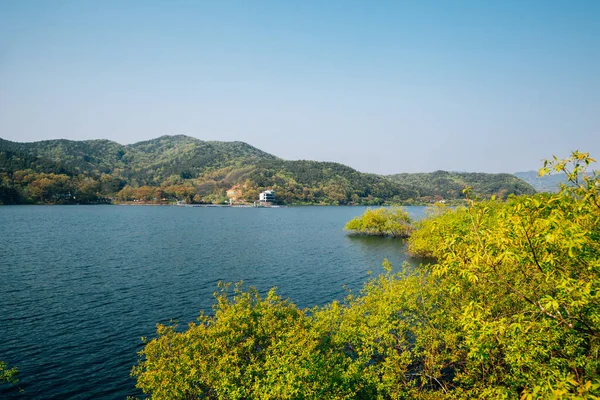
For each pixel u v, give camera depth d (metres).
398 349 22.28
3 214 175.75
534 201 9.52
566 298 8.97
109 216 189.88
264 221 186.50
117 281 53.53
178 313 40.19
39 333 33.66
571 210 10.20
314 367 16.25
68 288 48.94
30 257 69.88
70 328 35.09
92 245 87.75
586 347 12.64
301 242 103.31
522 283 14.10
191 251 83.56
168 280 55.00
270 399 15.19
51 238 97.19
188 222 168.62
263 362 18.02
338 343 20.70
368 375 17.75
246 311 19.34
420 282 22.42
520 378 13.44
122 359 29.12
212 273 60.72
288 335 17.59
